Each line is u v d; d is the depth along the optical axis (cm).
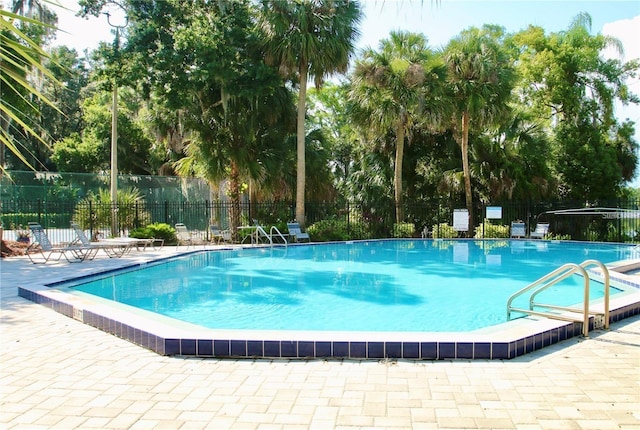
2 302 645
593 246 1551
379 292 790
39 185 2330
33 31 614
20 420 286
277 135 1745
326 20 1584
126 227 1775
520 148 1898
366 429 272
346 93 1880
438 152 2041
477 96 1669
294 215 1833
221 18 1537
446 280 908
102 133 2688
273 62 1597
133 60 1495
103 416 291
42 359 402
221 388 337
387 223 1925
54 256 1198
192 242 1598
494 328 467
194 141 1647
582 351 417
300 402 311
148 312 577
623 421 279
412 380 350
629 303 548
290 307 677
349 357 404
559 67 1995
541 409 297
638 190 2281
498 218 1794
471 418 285
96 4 1470
